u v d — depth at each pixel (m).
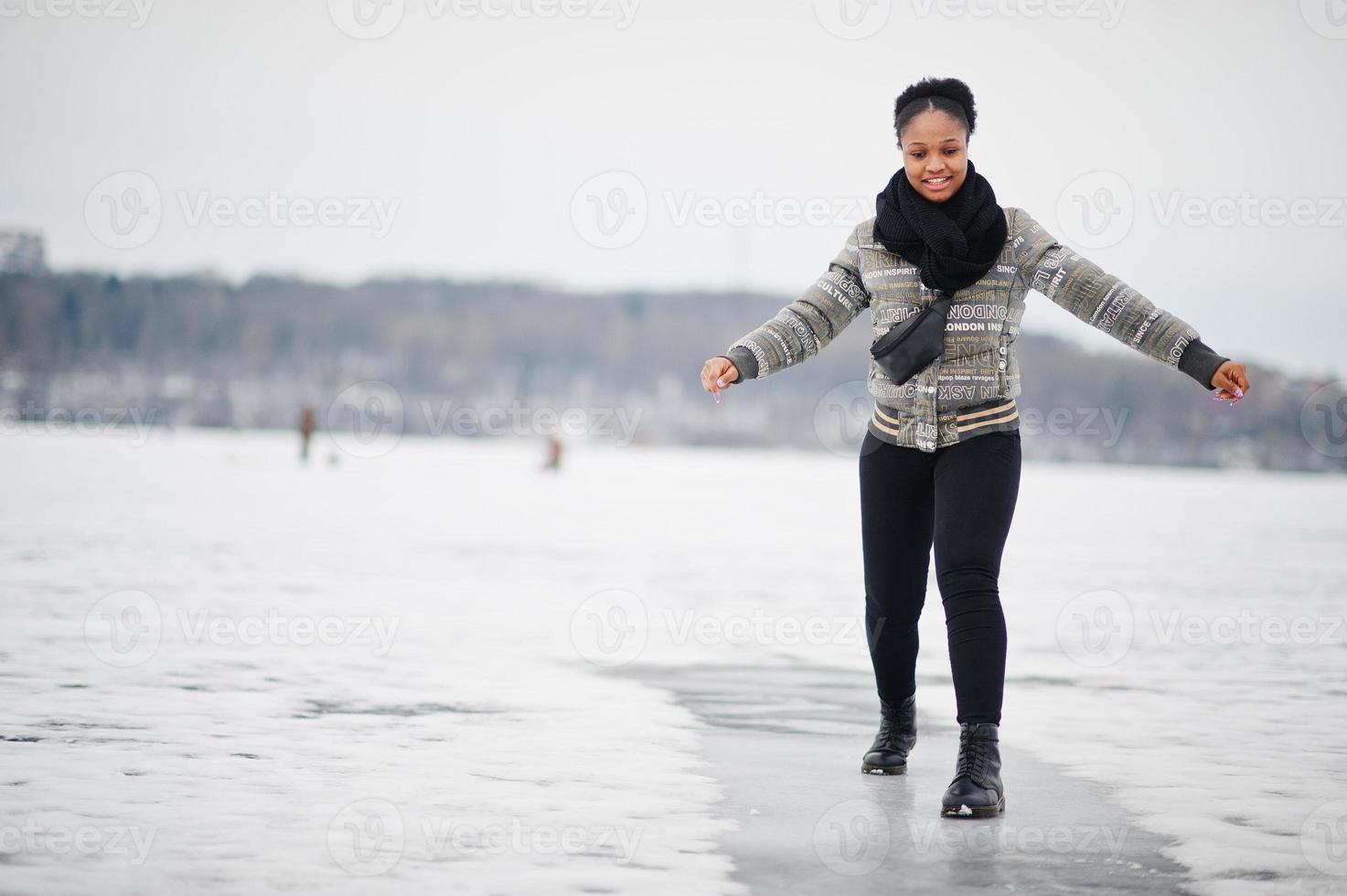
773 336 7.79
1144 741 9.36
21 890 5.43
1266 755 8.84
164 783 7.41
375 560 22.66
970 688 7.23
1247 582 22.17
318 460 79.56
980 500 7.38
